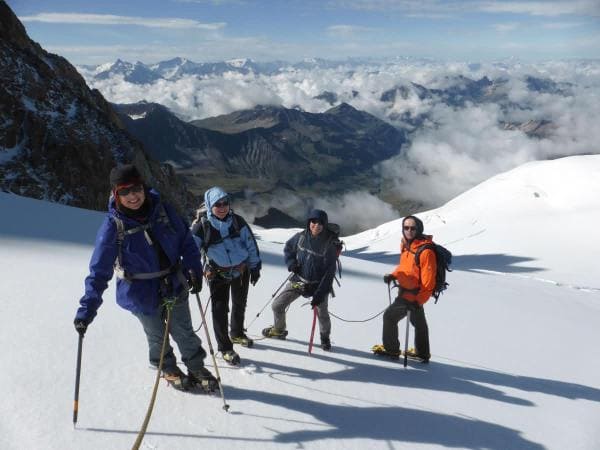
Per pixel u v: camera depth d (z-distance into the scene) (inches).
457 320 418.3
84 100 2287.2
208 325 289.3
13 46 2198.6
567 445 210.1
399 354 286.0
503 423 221.3
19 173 1777.8
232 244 240.4
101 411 179.3
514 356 332.8
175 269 187.8
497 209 3964.1
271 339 283.1
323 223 262.7
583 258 2630.4
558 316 536.7
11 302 269.6
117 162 2060.8
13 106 1929.1
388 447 186.7
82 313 169.8
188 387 202.1
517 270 2423.7
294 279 275.0
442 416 218.1
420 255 272.8
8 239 456.8
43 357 210.4
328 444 181.9
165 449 164.7
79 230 565.0
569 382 291.9
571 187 4028.1
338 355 274.8
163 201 186.1
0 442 154.5
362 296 463.2
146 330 197.8
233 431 180.7
